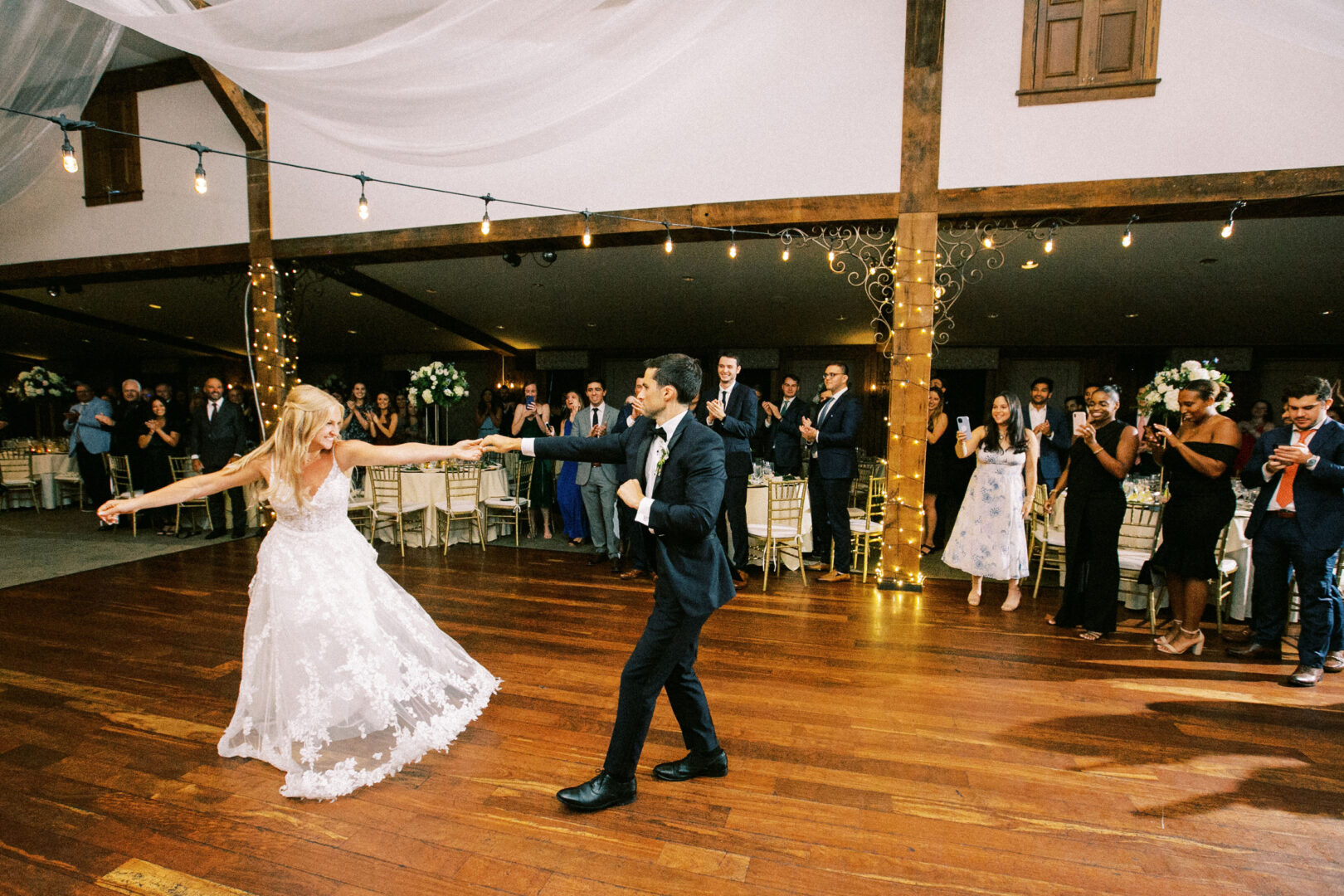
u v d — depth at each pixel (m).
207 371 15.05
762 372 12.91
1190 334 9.78
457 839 1.87
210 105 5.80
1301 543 3.04
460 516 5.79
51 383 8.38
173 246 6.03
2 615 3.82
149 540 5.92
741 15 4.08
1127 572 4.30
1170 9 3.94
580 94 4.09
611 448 2.13
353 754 2.22
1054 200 4.13
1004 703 2.80
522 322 10.95
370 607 2.38
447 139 4.40
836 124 4.43
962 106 4.23
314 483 2.29
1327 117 3.78
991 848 1.86
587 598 4.25
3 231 6.50
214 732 2.48
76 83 4.42
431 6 3.44
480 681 2.75
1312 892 1.70
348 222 5.50
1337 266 6.27
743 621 3.85
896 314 4.39
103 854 1.80
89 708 2.67
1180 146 3.96
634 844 1.85
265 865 1.76
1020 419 4.02
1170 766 2.31
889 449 4.45
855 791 2.13
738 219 4.64
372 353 14.48
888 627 3.76
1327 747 2.46
